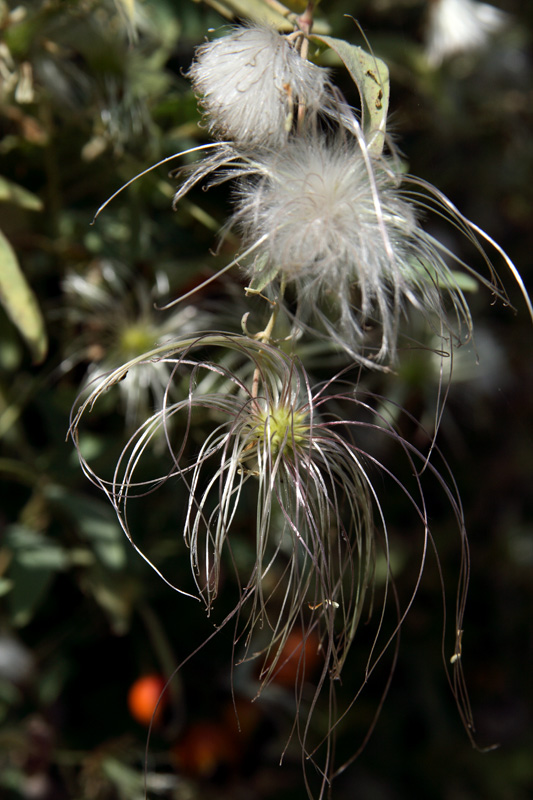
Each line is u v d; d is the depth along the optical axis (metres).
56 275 0.59
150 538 0.59
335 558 0.59
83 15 0.55
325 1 0.60
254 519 0.59
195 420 0.57
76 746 0.62
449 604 0.73
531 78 0.68
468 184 0.70
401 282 0.47
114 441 0.58
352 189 0.48
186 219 0.58
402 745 0.71
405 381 0.60
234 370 0.57
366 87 0.48
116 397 0.58
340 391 0.59
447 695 0.74
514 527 0.73
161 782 0.62
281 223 0.47
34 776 0.62
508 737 0.74
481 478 0.72
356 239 0.47
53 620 0.62
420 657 0.71
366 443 0.62
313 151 0.48
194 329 0.58
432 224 0.66
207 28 0.56
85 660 0.62
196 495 0.58
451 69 0.64
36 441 0.60
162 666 0.62
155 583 0.60
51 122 0.57
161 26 0.56
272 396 0.49
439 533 0.69
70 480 0.59
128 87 0.56
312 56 0.51
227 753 0.62
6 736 0.61
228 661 0.62
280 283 0.49
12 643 0.61
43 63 0.56
